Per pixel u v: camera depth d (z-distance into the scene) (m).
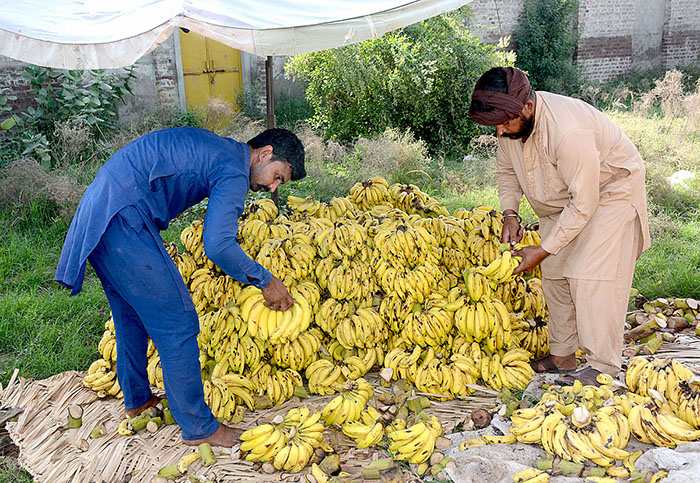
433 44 9.19
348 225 3.49
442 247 3.79
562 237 2.83
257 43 2.81
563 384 2.91
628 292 2.95
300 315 3.09
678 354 3.46
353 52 9.26
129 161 2.53
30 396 3.24
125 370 2.92
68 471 2.66
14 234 5.74
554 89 12.95
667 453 2.34
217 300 3.36
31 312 4.29
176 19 2.69
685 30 15.64
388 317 3.32
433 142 9.80
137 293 2.54
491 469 2.44
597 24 14.45
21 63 8.42
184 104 10.52
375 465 2.52
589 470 2.38
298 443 2.63
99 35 2.76
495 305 3.25
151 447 2.80
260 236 3.55
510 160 3.27
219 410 2.94
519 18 13.25
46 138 8.12
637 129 8.30
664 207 6.43
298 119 10.90
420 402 3.01
